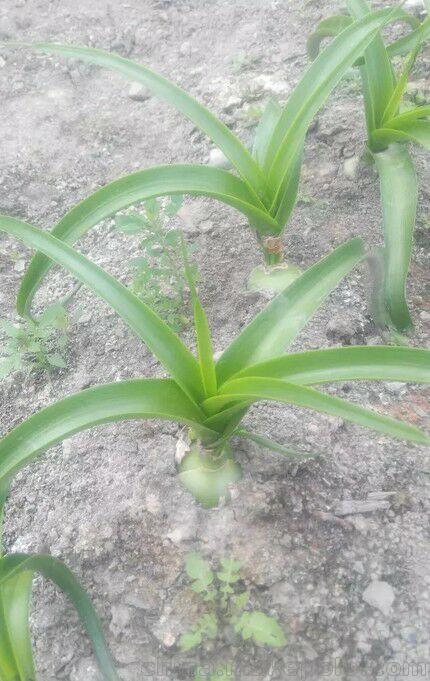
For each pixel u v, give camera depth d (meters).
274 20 0.83
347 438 0.48
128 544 0.45
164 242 0.58
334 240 0.60
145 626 0.42
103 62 0.50
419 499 0.45
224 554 0.44
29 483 0.50
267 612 0.41
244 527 0.44
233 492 0.45
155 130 0.75
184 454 0.47
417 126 0.54
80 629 0.43
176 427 0.50
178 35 0.85
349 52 0.46
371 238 0.59
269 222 0.50
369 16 0.48
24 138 0.76
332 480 0.46
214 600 0.42
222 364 0.39
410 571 0.42
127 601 0.43
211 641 0.41
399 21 0.75
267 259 0.56
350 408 0.31
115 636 0.42
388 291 0.49
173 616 0.42
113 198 0.46
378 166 0.56
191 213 0.66
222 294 0.58
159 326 0.37
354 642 0.40
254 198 0.49
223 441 0.41
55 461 0.51
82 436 0.52
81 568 0.45
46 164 0.73
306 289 0.40
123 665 0.41
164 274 0.56
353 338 0.54
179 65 0.81
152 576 0.44
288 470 0.46
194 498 0.46
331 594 0.41
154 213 0.55
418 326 0.54
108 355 0.57
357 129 0.67
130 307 0.37
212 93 0.76
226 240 0.62
